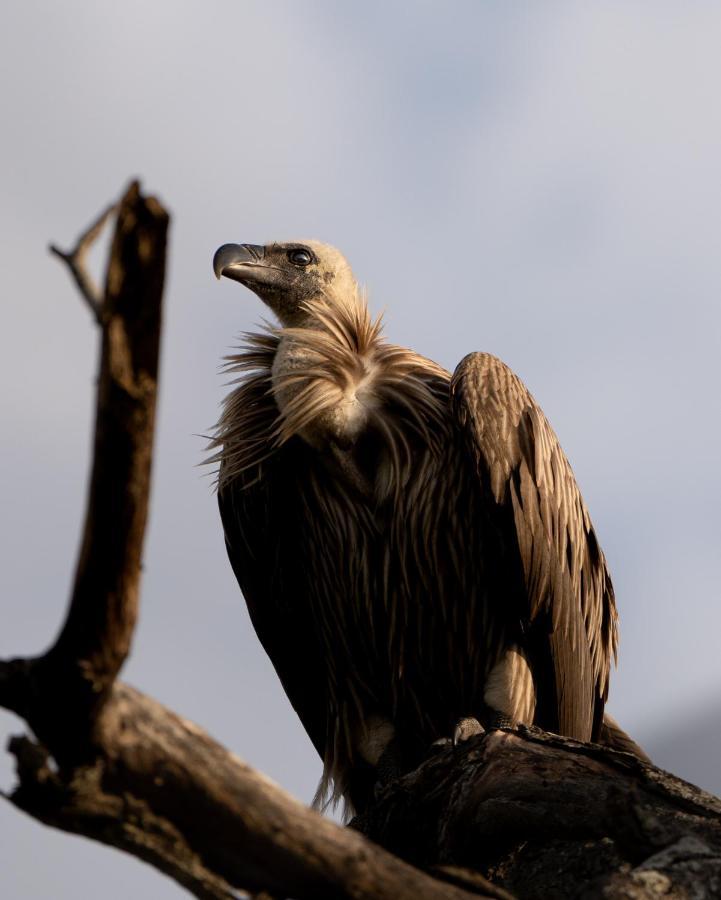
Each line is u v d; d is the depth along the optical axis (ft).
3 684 16.06
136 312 14.80
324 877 17.24
